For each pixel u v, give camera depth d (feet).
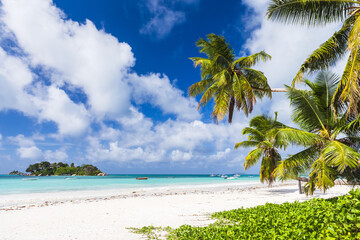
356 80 22.88
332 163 28.22
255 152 61.26
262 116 63.93
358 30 21.68
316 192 58.59
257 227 17.90
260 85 48.55
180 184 141.08
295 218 17.92
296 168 36.14
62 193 77.71
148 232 22.72
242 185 123.44
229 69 46.91
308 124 38.55
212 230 19.76
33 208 41.04
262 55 44.91
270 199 49.49
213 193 71.41
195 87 50.65
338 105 33.06
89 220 29.76
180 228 22.41
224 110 43.24
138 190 90.48
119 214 34.09
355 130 33.19
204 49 50.62
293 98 37.83
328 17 29.35
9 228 25.45
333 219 12.89
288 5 29.99
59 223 27.99
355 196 12.94
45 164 484.33
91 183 151.53
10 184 136.77
